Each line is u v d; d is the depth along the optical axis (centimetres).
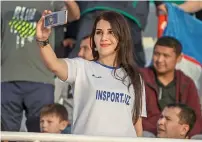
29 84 1620
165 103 1627
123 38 991
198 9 1886
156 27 1919
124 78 984
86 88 961
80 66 968
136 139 841
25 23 1655
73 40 1822
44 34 901
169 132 1339
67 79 955
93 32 1010
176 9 1844
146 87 1627
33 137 814
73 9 1709
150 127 1553
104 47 984
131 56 1002
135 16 1802
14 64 1631
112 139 834
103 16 1000
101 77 970
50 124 1463
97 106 948
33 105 1625
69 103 1712
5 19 1661
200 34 1825
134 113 995
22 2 1669
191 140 852
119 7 1788
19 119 1634
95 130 937
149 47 1889
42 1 1678
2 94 1619
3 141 845
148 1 1841
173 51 1655
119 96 963
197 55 1809
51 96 1634
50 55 923
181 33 1831
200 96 1738
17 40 1642
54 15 859
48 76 1639
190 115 1344
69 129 1496
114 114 951
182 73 1684
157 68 1653
